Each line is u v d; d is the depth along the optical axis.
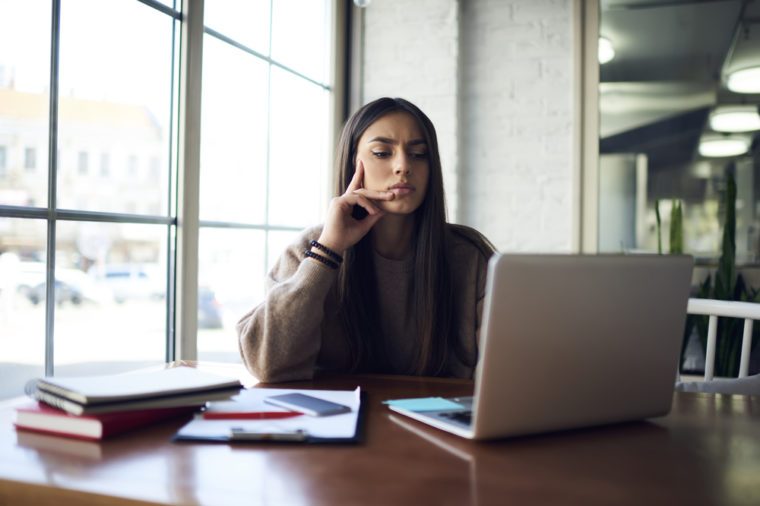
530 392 0.76
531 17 3.09
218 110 2.29
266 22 2.59
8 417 0.86
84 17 1.77
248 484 0.61
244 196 2.47
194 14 2.08
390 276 1.39
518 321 0.74
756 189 2.77
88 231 1.79
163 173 2.05
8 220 1.57
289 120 2.80
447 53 3.13
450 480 0.63
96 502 0.58
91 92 1.80
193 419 0.83
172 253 2.07
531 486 0.62
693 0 2.87
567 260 0.76
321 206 3.12
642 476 0.66
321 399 0.91
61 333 1.74
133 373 0.91
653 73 2.92
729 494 0.61
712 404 1.01
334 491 0.59
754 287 2.72
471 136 3.17
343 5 3.21
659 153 2.91
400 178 1.25
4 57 1.56
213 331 2.32
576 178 3.00
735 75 2.81
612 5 2.97
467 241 1.45
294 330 1.14
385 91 3.23
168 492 0.58
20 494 0.61
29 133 1.63
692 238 2.85
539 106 3.08
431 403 0.92
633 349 0.83
